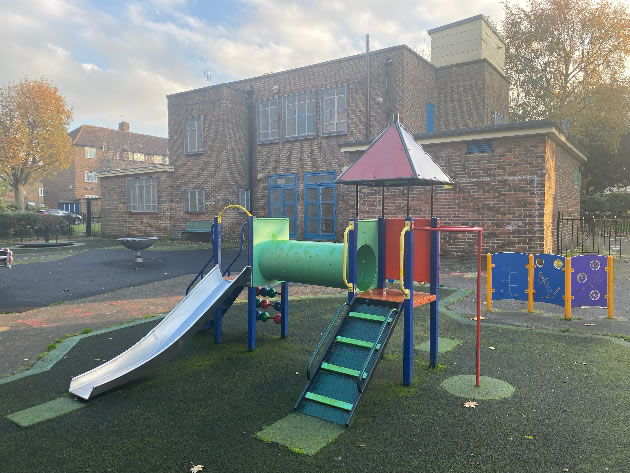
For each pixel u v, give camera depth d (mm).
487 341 6340
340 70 21203
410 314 4727
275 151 23328
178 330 5492
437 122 23359
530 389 4621
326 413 4086
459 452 3418
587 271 7527
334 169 21375
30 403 4445
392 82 19953
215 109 23422
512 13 33094
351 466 3246
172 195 25344
